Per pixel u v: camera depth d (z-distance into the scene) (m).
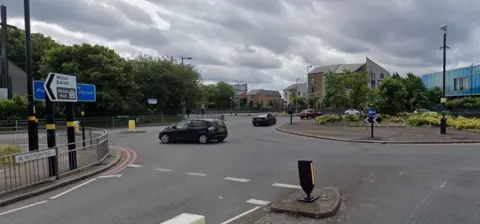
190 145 18.56
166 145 18.72
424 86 53.00
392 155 13.57
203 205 6.97
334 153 14.47
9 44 48.91
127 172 10.85
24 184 8.62
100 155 12.38
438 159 12.32
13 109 31.91
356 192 7.84
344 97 38.31
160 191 8.22
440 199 7.11
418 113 37.44
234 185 8.73
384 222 5.79
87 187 8.85
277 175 9.93
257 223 5.83
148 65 49.06
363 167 10.99
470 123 24.98
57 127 30.30
